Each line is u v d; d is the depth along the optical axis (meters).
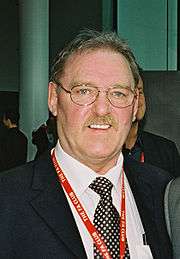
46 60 8.47
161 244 1.77
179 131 4.42
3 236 1.57
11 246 1.57
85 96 1.64
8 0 10.60
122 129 1.67
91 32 1.71
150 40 8.02
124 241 1.66
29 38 8.41
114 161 1.72
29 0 8.38
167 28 8.01
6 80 10.72
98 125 1.64
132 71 1.69
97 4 8.77
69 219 1.63
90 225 1.65
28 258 1.56
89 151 1.65
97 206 1.69
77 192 1.69
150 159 3.03
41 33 8.43
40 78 8.43
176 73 4.48
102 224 1.67
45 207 1.63
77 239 1.60
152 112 4.45
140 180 1.88
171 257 1.78
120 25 8.12
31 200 1.63
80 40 1.68
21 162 6.30
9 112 6.48
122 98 1.65
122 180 1.78
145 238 1.73
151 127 4.44
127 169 1.88
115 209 1.71
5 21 10.64
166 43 8.02
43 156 1.80
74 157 1.71
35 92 8.41
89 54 1.65
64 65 1.67
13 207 1.61
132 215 1.76
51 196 1.66
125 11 8.09
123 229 1.68
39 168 1.73
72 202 1.68
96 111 1.63
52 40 9.51
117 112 1.65
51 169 1.73
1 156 6.21
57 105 1.72
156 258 1.72
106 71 1.63
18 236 1.58
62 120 1.69
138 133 3.04
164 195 1.87
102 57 1.65
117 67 1.65
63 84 1.67
